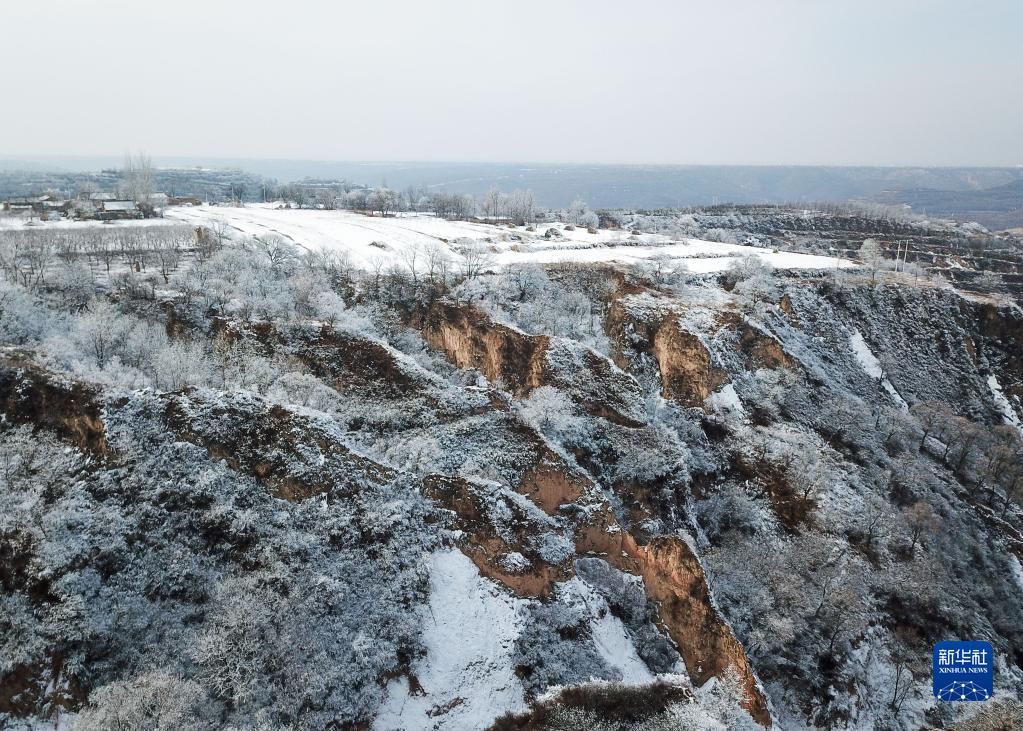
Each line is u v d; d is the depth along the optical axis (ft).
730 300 319.47
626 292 318.45
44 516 128.06
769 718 133.08
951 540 218.38
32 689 108.99
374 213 572.92
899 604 183.83
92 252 316.81
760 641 155.43
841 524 202.18
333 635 123.75
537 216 633.61
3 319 197.47
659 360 274.16
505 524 151.74
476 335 259.19
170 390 178.60
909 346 346.33
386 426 187.73
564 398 209.77
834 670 159.12
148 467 142.00
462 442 178.91
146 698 103.71
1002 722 141.38
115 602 121.70
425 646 129.18
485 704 123.24
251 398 162.50
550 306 299.99
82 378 160.76
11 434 145.48
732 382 258.78
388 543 140.97
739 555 181.16
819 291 360.07
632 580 157.17
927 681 167.53
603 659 137.49
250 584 127.24
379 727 116.16
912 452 259.19
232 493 143.64
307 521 141.90
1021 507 257.55
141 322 225.97
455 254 380.17
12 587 118.62
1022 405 337.11
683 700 124.26
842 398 272.10
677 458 198.90
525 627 136.56
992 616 201.16
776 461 222.48
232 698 110.73
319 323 230.89
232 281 277.85
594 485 171.73
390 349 217.56
